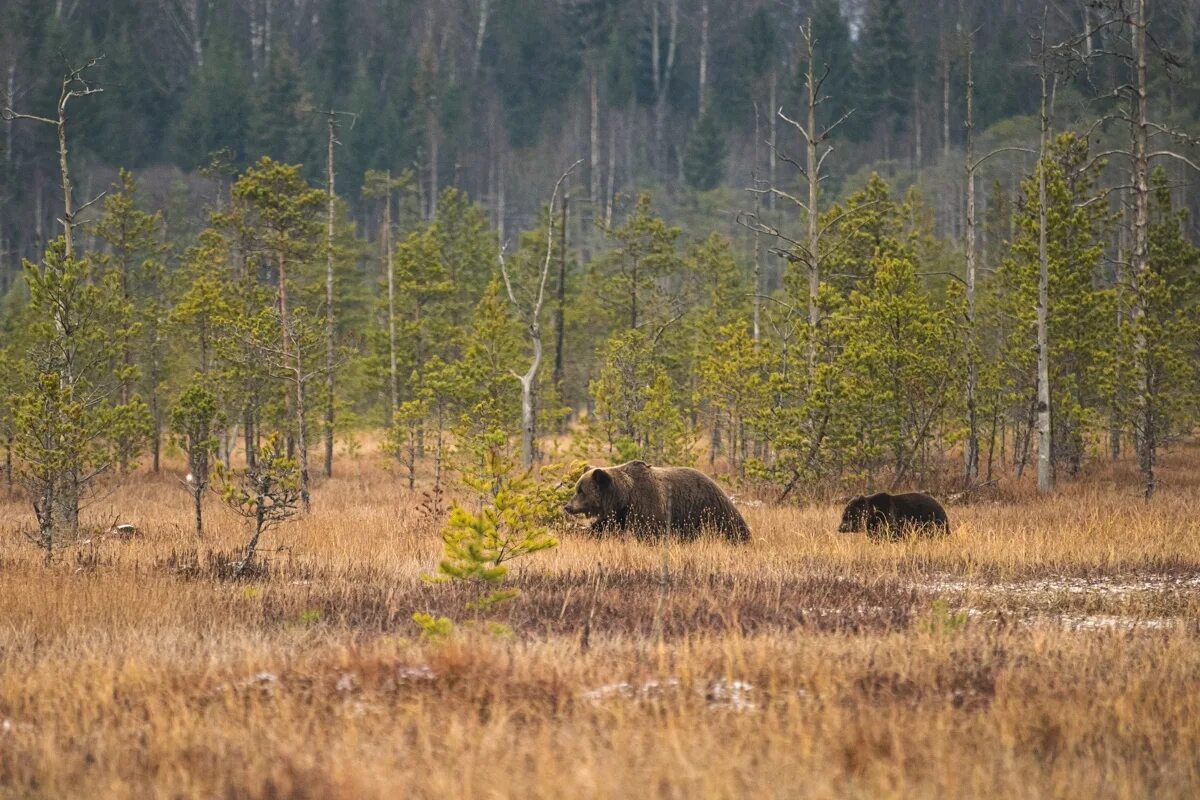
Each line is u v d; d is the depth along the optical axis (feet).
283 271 116.37
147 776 22.04
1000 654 30.96
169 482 115.03
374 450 149.79
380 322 144.36
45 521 54.34
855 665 29.30
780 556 53.31
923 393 85.05
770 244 244.63
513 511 39.58
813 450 83.05
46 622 38.42
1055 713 24.77
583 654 30.94
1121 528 59.36
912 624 36.22
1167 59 95.30
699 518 59.98
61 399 57.26
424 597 42.37
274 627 37.50
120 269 124.36
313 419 118.21
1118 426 84.33
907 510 59.57
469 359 106.73
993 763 21.47
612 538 59.06
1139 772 21.65
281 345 93.04
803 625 36.81
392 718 25.20
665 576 36.45
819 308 87.45
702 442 143.95
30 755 23.12
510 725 24.27
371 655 30.04
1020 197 99.55
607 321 157.07
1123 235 129.08
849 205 112.88
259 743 23.57
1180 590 44.09
